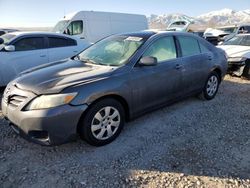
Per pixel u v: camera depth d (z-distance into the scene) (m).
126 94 3.81
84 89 3.36
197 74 5.14
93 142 3.58
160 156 3.48
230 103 5.65
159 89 4.35
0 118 4.60
